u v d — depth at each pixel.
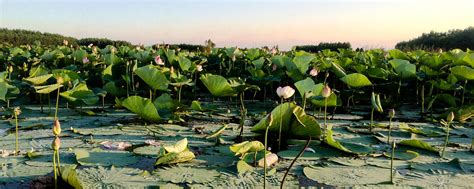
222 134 4.49
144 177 3.04
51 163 3.32
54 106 6.27
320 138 4.27
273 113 3.86
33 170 3.15
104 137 4.24
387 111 6.43
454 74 6.13
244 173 3.18
